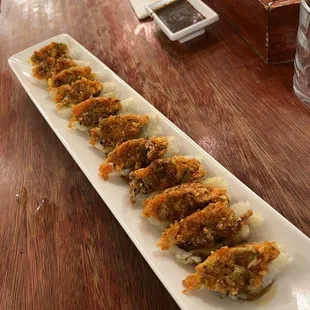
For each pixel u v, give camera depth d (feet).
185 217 0.69
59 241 0.82
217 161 0.81
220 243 0.66
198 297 0.59
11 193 0.95
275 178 0.78
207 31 1.19
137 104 0.96
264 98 0.94
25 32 1.51
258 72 1.01
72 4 1.58
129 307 0.69
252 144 0.86
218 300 0.59
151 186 0.76
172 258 0.65
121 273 0.74
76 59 1.20
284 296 0.57
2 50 1.46
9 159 1.04
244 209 0.67
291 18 0.91
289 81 0.96
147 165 0.82
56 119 1.01
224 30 1.18
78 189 0.91
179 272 0.64
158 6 1.29
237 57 1.08
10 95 1.25
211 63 1.09
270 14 0.91
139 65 1.17
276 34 0.95
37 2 1.67
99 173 0.83
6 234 0.87
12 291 0.77
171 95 1.04
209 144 0.89
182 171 0.76
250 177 0.80
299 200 0.73
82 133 0.96
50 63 1.16
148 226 0.71
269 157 0.82
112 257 0.76
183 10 1.24
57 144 1.04
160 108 1.02
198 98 1.01
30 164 1.01
